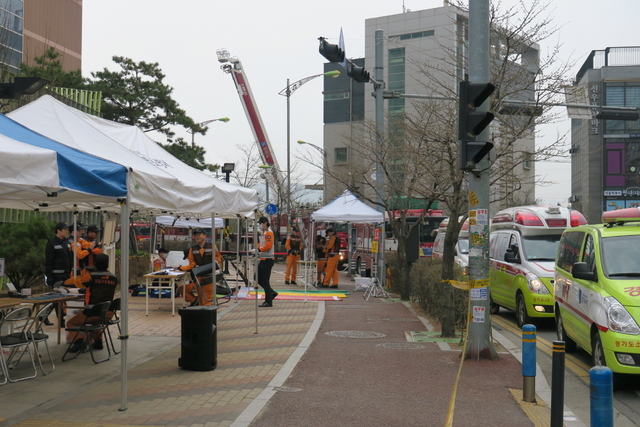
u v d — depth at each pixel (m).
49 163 5.86
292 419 6.53
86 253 11.95
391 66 42.88
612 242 9.30
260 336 11.88
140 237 42.12
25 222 16.00
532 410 7.02
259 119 28.38
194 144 37.62
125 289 6.84
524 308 13.50
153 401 7.14
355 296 20.64
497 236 16.47
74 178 6.15
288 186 39.97
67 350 9.49
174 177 8.60
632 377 8.96
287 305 17.44
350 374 8.68
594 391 4.55
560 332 11.05
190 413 6.65
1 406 6.91
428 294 14.98
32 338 8.37
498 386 8.12
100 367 9.07
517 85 14.11
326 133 58.03
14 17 33.78
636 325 7.96
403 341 11.43
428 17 42.47
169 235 44.56
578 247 10.27
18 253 15.26
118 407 6.88
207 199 9.74
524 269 13.74
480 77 9.70
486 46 9.73
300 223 26.83
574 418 7.02
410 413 6.84
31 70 24.03
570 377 9.09
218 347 10.74
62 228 13.23
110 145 8.77
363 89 56.53
